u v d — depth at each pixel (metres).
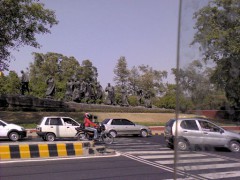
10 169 10.88
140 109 46.47
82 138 19.58
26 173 10.20
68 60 80.81
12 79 67.81
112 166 11.62
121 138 24.98
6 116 33.06
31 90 70.56
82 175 9.93
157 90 83.31
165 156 14.33
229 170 2.32
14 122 31.00
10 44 30.88
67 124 22.16
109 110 43.16
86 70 81.19
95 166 11.55
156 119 41.88
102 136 19.94
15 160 12.65
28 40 31.27
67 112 37.91
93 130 19.47
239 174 2.34
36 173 10.20
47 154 13.44
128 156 14.32
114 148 17.56
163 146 18.72
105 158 13.66
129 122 26.33
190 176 2.25
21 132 22.47
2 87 67.19
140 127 26.42
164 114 46.22
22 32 30.62
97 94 51.25
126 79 83.06
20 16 29.78
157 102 72.56
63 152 13.84
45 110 37.09
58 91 74.19
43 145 13.45
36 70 78.69
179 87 2.14
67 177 9.62
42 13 30.83
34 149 13.27
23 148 13.08
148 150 16.64
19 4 29.33
